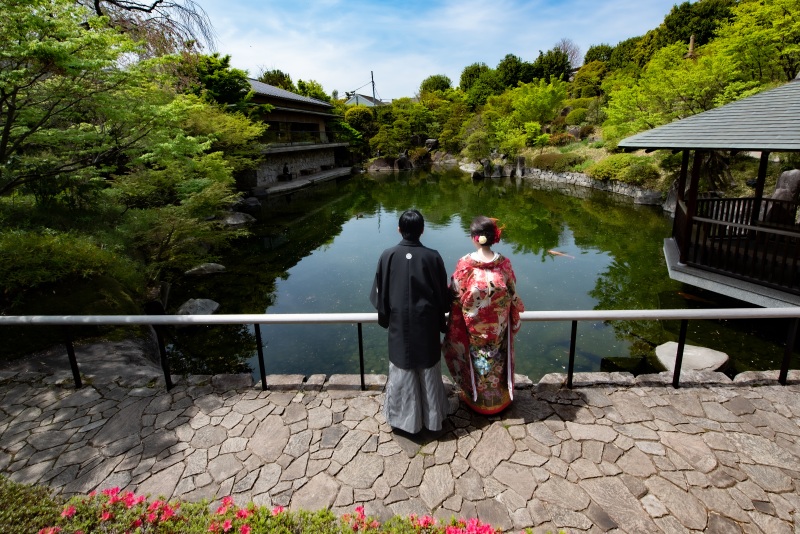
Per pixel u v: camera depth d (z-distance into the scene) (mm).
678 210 6715
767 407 2340
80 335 3824
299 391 2645
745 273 4879
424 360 2076
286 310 6551
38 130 5102
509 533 1629
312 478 1940
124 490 1893
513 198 17312
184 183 7609
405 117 36188
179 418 2406
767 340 4773
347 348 5121
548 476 1898
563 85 31328
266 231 12594
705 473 1886
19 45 3689
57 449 2178
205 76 16984
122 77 4625
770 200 6496
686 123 5637
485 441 2139
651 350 4742
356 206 16797
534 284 7199
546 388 2572
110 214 7395
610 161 17531
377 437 2201
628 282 7059
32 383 2832
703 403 2387
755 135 4637
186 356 5000
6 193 6293
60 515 1446
